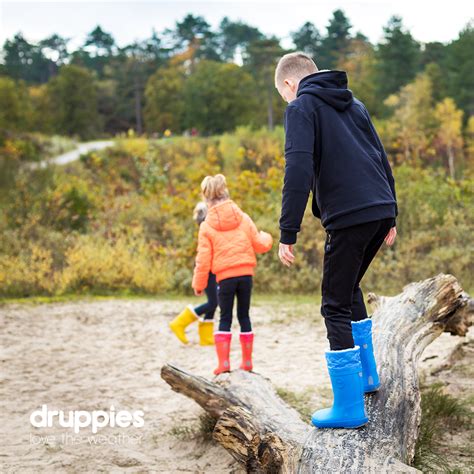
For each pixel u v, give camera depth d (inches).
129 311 397.1
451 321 189.2
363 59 2615.7
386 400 135.8
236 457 131.5
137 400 213.6
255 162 863.1
